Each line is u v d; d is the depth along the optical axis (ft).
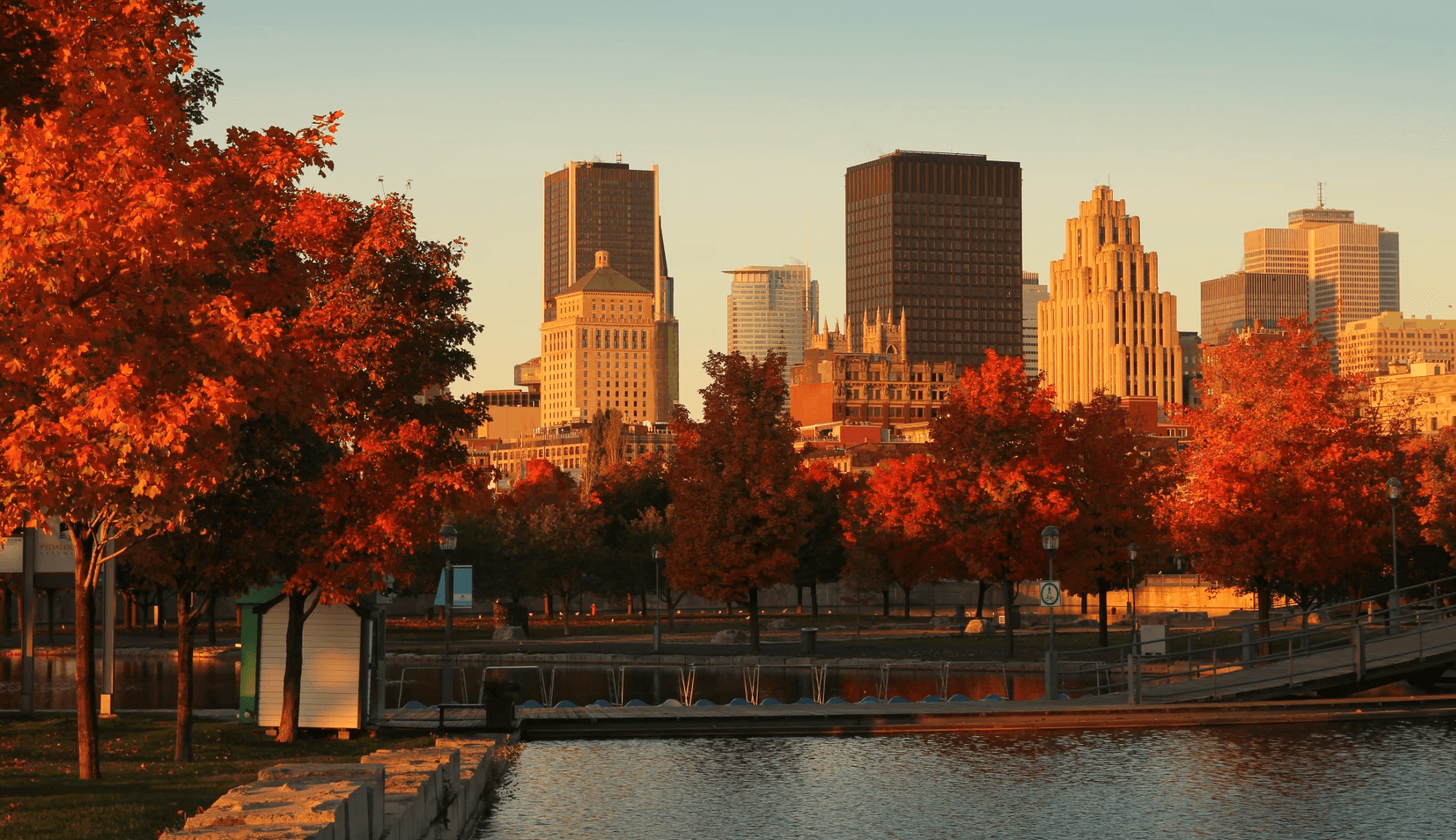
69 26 60.70
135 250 57.36
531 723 120.98
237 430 70.69
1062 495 201.36
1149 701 131.34
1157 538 216.95
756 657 216.95
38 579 178.81
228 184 68.18
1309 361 208.44
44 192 55.72
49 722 118.01
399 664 225.56
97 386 58.70
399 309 100.53
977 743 113.60
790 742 116.26
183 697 92.48
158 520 81.97
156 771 82.94
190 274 62.28
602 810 83.46
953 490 202.59
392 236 97.86
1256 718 125.49
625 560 365.40
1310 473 200.95
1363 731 118.73
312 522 100.94
